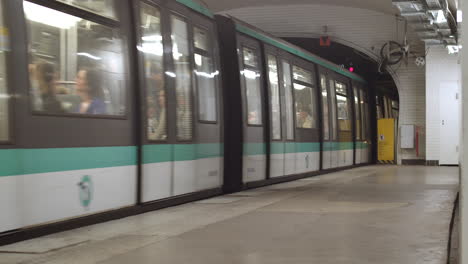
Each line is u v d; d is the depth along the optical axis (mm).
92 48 8039
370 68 30250
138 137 9047
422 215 8695
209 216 8750
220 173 12273
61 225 7301
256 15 28297
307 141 18234
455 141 25219
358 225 7738
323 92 20188
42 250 6105
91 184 7902
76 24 7723
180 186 10414
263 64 14961
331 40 27703
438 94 25312
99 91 8156
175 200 10219
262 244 6426
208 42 11945
